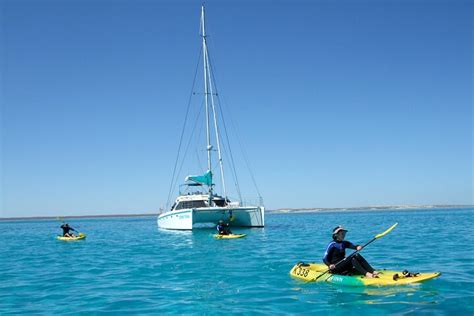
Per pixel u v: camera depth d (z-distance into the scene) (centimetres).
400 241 2139
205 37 3650
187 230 3117
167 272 1319
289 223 5203
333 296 922
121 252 1977
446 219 5388
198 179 3356
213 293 990
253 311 827
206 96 3547
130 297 970
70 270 1425
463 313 778
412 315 772
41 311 865
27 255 1961
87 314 836
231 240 2428
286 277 1165
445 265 1309
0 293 1050
